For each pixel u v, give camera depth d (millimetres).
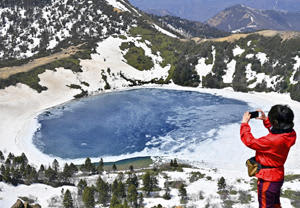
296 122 120375
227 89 185625
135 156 97750
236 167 88000
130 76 198875
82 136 113750
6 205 57625
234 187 67938
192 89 187875
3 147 100688
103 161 94688
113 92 179875
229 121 128000
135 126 124312
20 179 73125
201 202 58812
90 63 192750
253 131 108125
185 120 130875
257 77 185875
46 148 102812
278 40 198000
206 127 121438
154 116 137000
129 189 59719
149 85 197125
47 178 75938
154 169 85562
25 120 128250
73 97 164375
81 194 64438
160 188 69750
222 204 56219
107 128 122125
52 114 138375
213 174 79875
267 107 149875
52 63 179125
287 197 55312
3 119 123875
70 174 78062
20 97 143750
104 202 60344
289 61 179500
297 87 161625
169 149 102000
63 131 118188
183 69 198875
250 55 198125
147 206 59312
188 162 91875
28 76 159500
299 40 187625
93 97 168625
